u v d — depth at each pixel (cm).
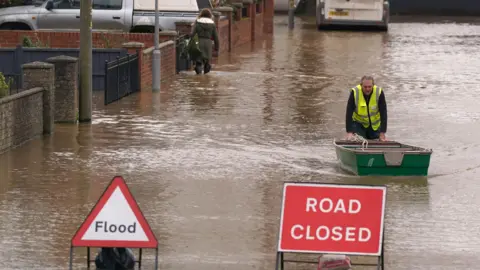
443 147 3719
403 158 3147
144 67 5141
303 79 5691
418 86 5494
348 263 2127
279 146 3659
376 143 3294
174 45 5781
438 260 2278
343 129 4050
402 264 2241
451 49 7719
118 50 5041
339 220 2039
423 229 2545
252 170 3234
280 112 4456
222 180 3078
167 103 4650
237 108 4538
